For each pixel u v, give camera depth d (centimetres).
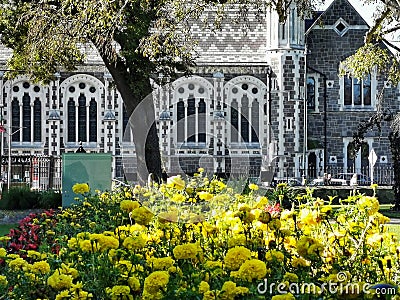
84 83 5819
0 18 3197
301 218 806
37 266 644
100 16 2170
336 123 5962
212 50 5878
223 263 702
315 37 6009
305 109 5738
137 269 644
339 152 5959
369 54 3272
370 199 823
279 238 782
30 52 2745
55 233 1076
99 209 1367
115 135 5797
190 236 808
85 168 2378
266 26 5888
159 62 3095
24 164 4838
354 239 786
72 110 5809
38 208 2978
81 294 591
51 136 5778
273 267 680
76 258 699
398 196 3334
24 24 2942
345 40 6000
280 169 5681
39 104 5812
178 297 596
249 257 620
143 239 715
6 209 2948
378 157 5894
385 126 5891
